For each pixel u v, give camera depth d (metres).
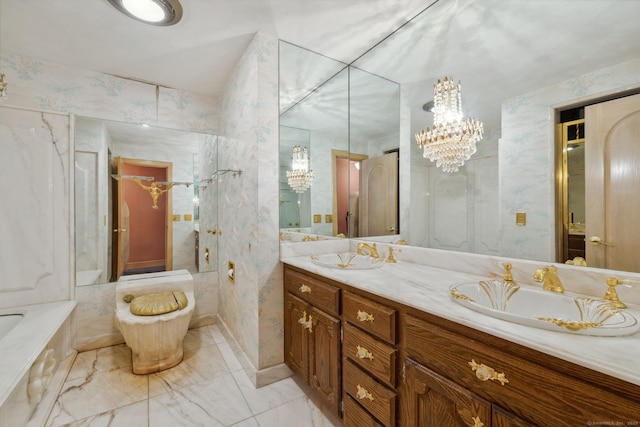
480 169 1.36
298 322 1.65
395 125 1.83
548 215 1.13
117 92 2.32
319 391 1.47
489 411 0.74
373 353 1.12
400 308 1.03
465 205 1.44
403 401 1.01
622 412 0.53
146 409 1.53
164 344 1.90
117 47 1.89
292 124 1.94
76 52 1.95
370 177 2.01
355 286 1.21
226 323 2.46
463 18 1.41
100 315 2.26
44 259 2.03
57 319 1.75
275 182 1.83
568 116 1.07
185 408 1.54
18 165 1.95
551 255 1.12
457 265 1.46
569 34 1.06
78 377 1.83
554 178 1.11
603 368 0.54
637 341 0.65
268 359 1.78
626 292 0.92
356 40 1.80
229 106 2.34
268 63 1.78
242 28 1.70
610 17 0.97
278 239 1.84
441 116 1.55
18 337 1.49
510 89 1.24
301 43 1.84
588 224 1.02
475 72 1.38
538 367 0.65
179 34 1.75
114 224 2.35
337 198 2.13
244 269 1.99
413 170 1.73
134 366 1.87
